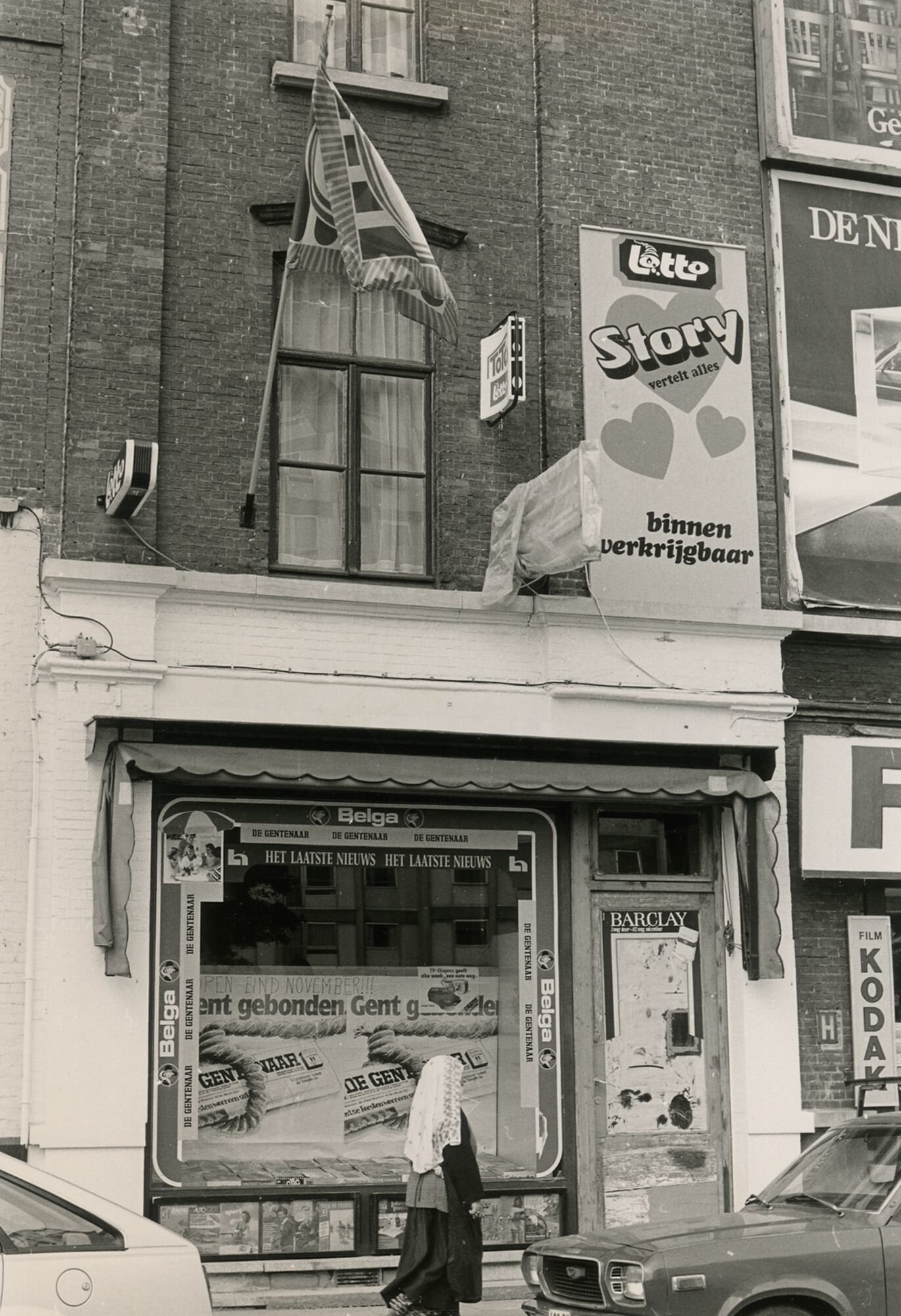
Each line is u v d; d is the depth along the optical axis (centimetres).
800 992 1283
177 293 1219
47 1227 670
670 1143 1238
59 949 1089
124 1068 1091
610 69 1372
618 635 1268
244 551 1201
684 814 1294
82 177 1197
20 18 1208
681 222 1363
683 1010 1263
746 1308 762
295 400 1260
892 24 1459
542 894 1244
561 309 1313
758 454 1347
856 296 1399
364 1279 1132
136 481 1084
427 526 1275
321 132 1102
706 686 1283
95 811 1112
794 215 1395
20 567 1135
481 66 1341
